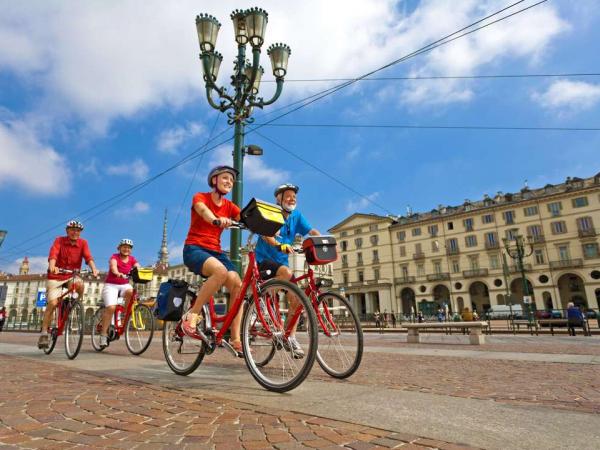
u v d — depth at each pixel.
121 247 6.09
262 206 2.97
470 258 48.88
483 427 1.87
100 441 1.69
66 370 3.91
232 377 3.40
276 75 7.81
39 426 1.91
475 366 4.55
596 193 42.28
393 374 3.83
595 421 1.97
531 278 44.59
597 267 41.19
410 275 53.00
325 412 2.13
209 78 7.27
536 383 3.34
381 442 1.66
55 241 5.60
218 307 3.84
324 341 3.63
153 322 5.50
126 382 3.13
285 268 3.70
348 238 59.44
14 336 14.42
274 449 1.58
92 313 6.39
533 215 45.66
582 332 15.24
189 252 3.29
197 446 1.62
